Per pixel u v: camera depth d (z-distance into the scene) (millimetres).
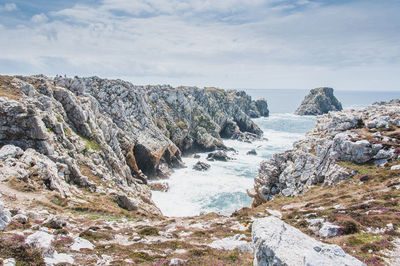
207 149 127125
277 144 143750
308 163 46938
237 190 76188
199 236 24891
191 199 69750
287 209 32719
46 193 33594
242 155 119250
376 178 33219
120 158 71750
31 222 22203
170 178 86562
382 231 18984
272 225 13453
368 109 56469
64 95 61469
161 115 118562
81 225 26578
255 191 57594
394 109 49469
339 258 11211
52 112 52875
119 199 45188
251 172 93500
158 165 90125
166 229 28797
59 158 44562
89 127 62656
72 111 61188
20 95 51625
